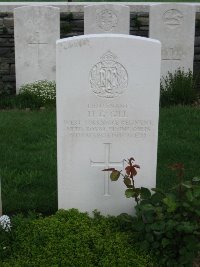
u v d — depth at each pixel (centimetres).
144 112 223
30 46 456
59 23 453
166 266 203
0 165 293
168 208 202
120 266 200
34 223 220
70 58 216
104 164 229
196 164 297
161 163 297
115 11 456
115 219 227
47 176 280
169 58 463
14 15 447
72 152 227
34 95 442
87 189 232
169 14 452
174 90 436
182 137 340
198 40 492
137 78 220
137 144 228
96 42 215
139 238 212
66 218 224
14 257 207
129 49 216
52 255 204
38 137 338
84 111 222
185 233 201
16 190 265
